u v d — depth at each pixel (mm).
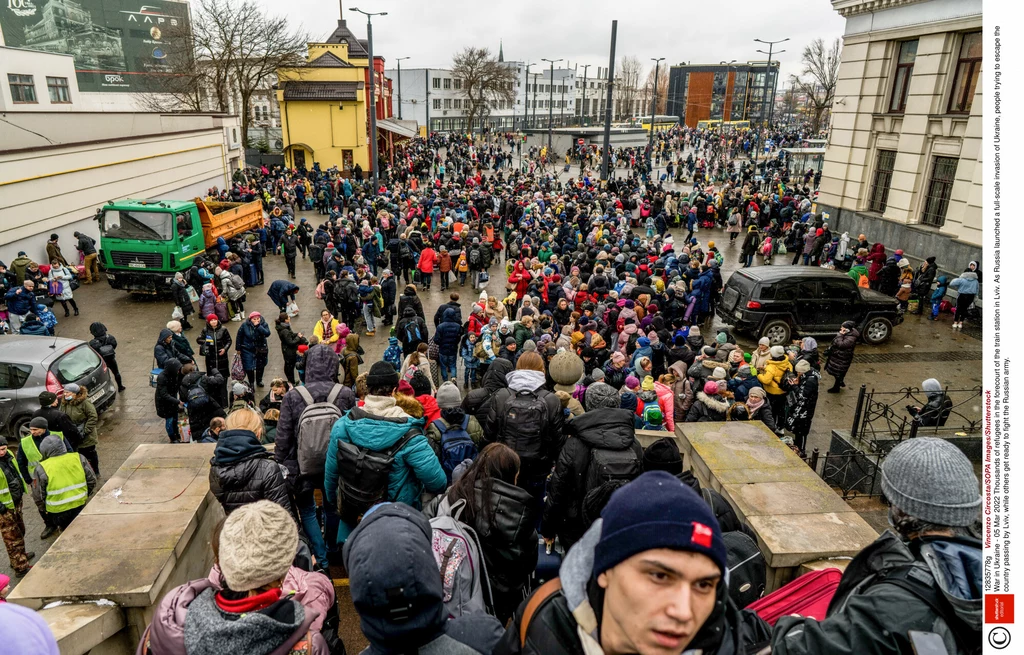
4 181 17969
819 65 63344
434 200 29062
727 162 61156
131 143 25156
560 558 4531
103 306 18250
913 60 21188
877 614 1666
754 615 1989
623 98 131250
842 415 12258
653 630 1270
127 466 4902
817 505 4098
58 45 59344
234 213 23875
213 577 2172
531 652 1542
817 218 25516
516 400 5152
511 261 20922
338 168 47281
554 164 58781
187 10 68125
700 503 1345
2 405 10164
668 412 9109
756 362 11180
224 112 42938
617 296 14680
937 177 20391
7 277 16031
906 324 17766
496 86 78250
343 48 48781
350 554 2086
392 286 16406
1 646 1332
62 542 3918
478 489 3578
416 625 1959
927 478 1848
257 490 4102
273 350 15102
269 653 2043
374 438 4145
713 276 17641
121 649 3592
